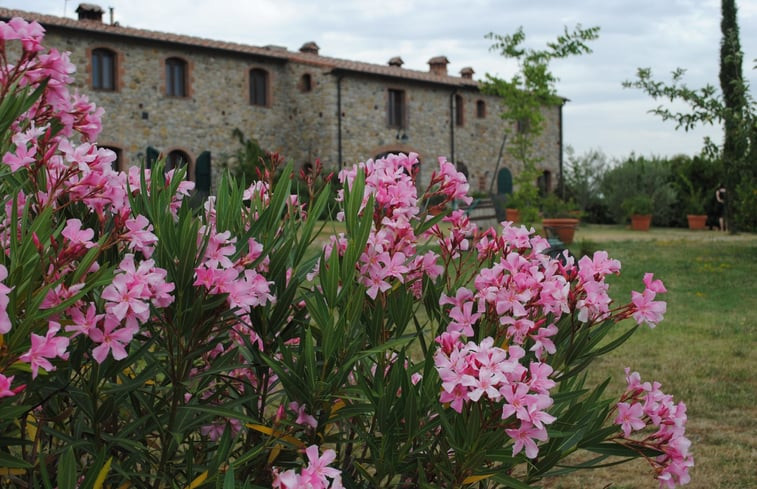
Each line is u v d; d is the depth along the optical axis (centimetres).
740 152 1559
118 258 176
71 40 2117
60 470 141
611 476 429
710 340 773
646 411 195
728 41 1836
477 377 156
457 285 211
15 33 173
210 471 172
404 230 198
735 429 509
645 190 2841
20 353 134
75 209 188
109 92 2203
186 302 161
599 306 185
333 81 2502
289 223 201
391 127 2661
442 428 183
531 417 152
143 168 201
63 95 191
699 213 2728
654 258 1491
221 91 2436
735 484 420
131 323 147
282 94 2591
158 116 2297
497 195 2798
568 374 198
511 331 179
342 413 179
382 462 182
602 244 1842
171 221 160
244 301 159
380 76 2608
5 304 128
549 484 418
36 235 148
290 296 181
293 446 176
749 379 630
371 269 191
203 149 2394
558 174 3216
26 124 192
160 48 2300
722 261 1442
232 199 186
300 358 174
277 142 2575
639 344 744
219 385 207
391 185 199
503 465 186
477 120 2970
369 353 172
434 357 169
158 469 181
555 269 193
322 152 2519
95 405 167
